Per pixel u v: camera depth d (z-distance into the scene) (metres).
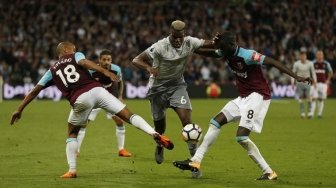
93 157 12.66
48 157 12.56
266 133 17.67
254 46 39.12
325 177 10.28
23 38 37.59
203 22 40.72
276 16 41.97
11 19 39.00
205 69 36.78
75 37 38.16
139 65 10.12
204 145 9.77
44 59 35.38
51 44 36.91
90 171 10.85
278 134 17.41
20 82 34.56
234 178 10.13
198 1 44.25
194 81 36.62
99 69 9.53
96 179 9.97
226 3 43.00
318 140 15.90
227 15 41.62
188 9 41.81
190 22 40.50
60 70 9.79
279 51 38.88
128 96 35.53
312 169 11.16
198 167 9.69
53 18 39.66
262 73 9.88
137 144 15.01
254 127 9.76
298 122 21.41
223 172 10.77
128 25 39.91
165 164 11.74
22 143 15.04
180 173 10.65
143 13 41.28
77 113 9.83
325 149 14.05
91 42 37.84
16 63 35.22
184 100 10.61
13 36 37.88
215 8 42.56
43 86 9.91
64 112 25.45
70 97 9.76
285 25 41.03
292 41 39.12
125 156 12.84
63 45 10.16
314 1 43.91
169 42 10.16
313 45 39.19
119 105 9.68
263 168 9.97
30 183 9.59
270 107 29.31
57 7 40.38
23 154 13.02
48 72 9.92
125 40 38.41
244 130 9.70
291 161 12.17
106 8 41.31
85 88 9.69
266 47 39.38
